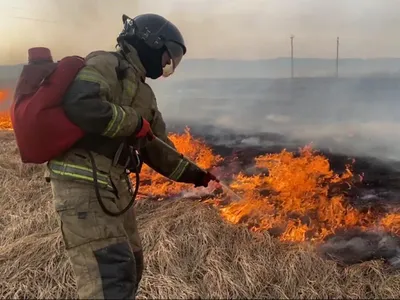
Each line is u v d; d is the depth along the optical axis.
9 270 2.99
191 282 2.82
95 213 2.05
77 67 2.03
